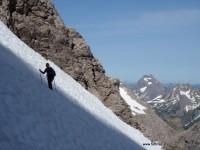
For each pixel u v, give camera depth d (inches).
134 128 1813.5
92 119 1114.7
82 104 1232.2
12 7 1549.0
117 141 1108.5
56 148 621.0
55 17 1856.5
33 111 680.4
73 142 733.9
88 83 1792.6
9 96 645.9
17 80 776.9
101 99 1769.2
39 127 635.5
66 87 1293.1
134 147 1252.5
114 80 2155.5
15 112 602.9
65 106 931.3
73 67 1699.1
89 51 1943.9
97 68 1957.4
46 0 1838.1
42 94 844.0
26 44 1497.3
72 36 1927.9
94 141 885.2
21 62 1071.6
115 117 1649.9
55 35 1713.8
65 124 789.9
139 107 2689.5
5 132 508.7
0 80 685.3
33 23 1616.6
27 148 521.7
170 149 1769.2
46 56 1587.1
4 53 997.2
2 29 1282.0
